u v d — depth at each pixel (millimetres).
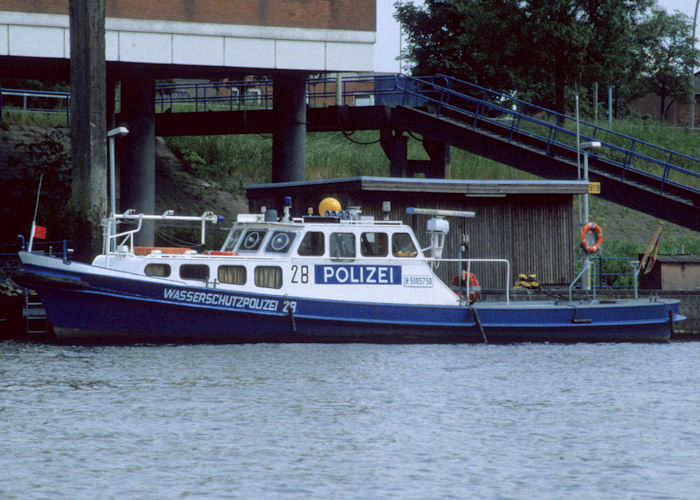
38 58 127250
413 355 86250
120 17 127188
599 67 169000
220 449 53219
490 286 114125
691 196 131250
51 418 59844
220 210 165875
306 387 70438
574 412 63719
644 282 119375
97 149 102312
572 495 46062
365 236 92812
